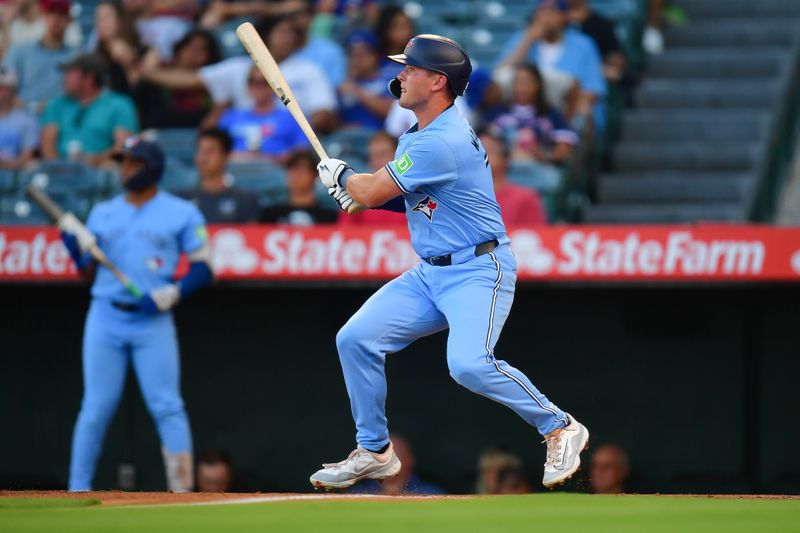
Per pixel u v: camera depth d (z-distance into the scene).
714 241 28.66
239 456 33.00
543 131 35.00
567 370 31.95
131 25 39.28
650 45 45.09
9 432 33.44
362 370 18.09
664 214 36.97
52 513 15.06
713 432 31.50
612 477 31.38
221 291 32.97
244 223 32.12
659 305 31.56
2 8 41.72
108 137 36.53
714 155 40.00
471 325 17.33
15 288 33.06
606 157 40.56
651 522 13.86
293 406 32.84
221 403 33.06
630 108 42.81
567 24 39.28
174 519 14.28
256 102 35.94
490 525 13.61
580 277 28.91
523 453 32.34
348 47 37.75
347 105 36.94
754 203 35.44
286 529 13.31
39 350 33.25
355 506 15.70
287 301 32.81
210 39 38.81
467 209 17.41
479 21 42.12
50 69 39.59
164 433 27.48
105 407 27.42
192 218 27.86
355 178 17.64
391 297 18.08
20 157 37.75
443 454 32.56
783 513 14.70
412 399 32.69
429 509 15.27
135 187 27.39
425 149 17.06
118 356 27.42
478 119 35.53
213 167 32.53
